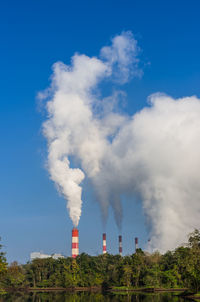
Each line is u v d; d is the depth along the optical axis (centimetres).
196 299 13112
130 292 19775
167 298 13900
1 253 13088
